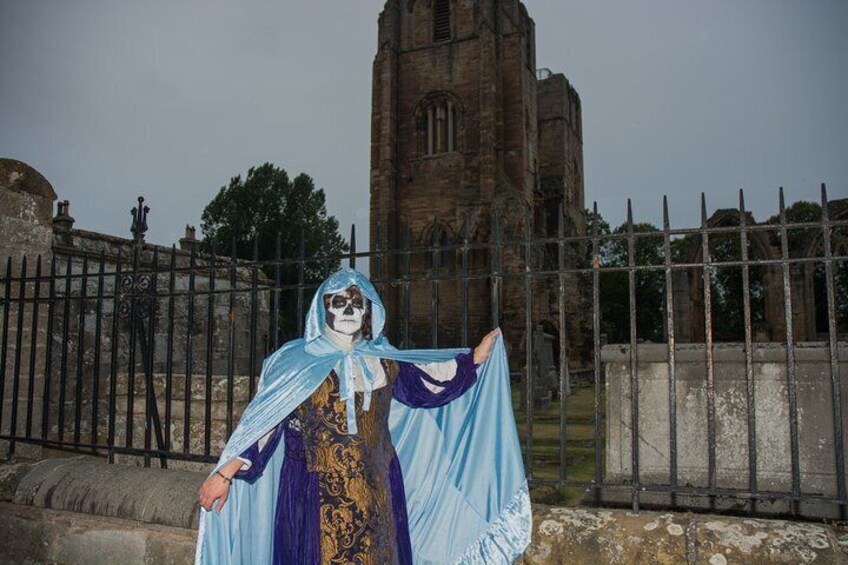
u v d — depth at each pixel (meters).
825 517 4.64
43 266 6.38
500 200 37.12
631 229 3.51
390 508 2.98
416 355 3.27
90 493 4.43
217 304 11.02
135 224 5.13
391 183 41.12
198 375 7.84
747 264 3.29
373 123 42.78
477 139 40.19
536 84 46.41
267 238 43.53
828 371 4.77
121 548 4.29
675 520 3.29
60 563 4.50
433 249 3.85
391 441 3.25
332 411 2.96
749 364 3.27
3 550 4.72
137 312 5.26
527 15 45.94
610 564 3.26
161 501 4.20
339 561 2.80
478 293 34.06
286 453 3.04
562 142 49.03
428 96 41.75
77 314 8.26
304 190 46.31
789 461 4.82
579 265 32.16
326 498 2.86
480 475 3.33
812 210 36.00
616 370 5.28
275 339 4.19
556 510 3.55
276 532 2.96
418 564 3.30
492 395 3.42
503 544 3.23
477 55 40.94
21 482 4.74
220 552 3.15
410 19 43.06
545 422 14.93
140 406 8.23
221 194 46.56
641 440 5.14
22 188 6.23
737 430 4.93
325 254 4.07
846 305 32.56
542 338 21.05
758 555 3.04
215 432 7.75
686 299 18.06
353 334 3.14
